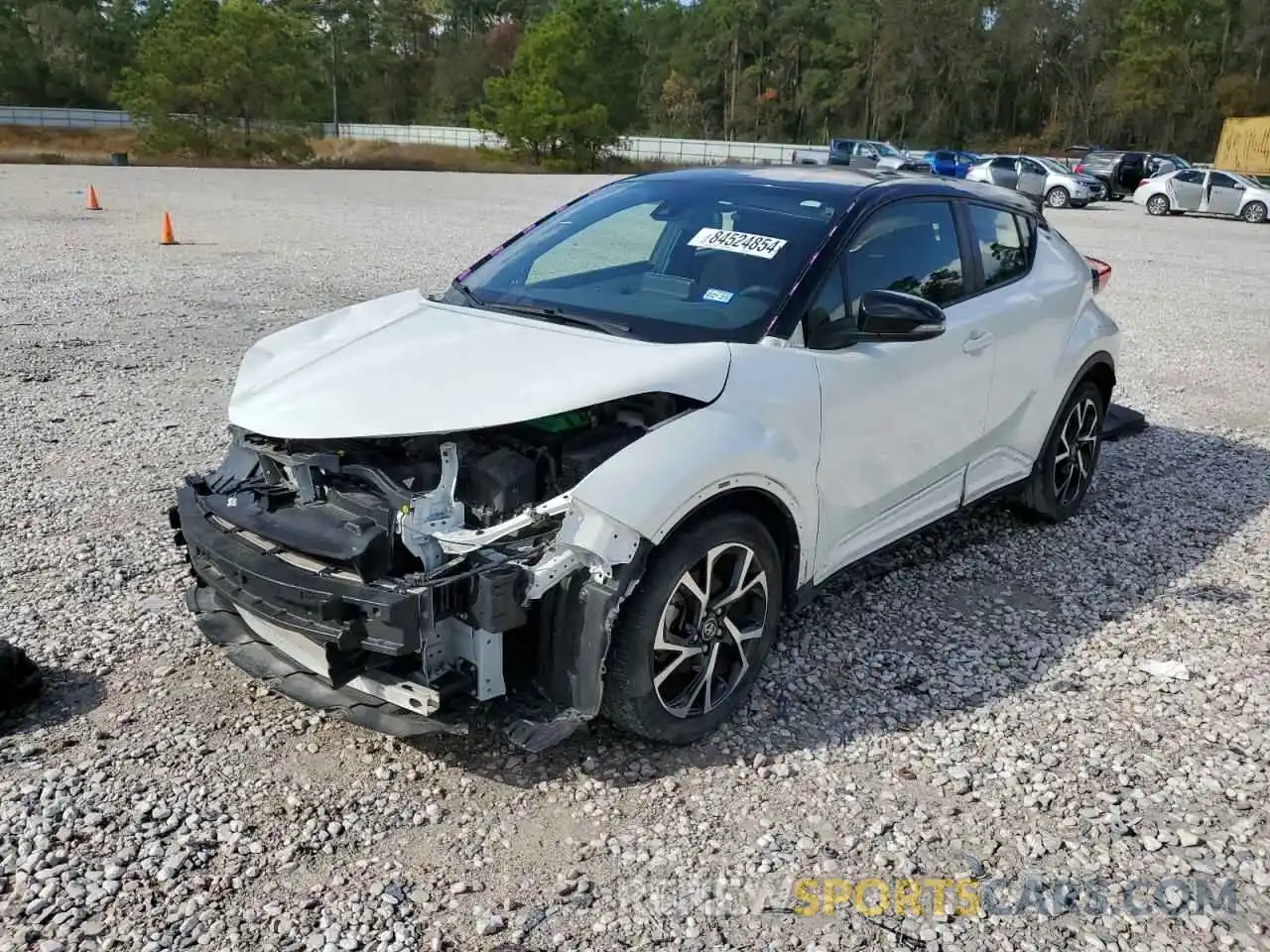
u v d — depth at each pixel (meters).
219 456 6.38
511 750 3.56
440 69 106.88
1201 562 5.41
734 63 102.44
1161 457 7.22
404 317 4.10
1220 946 2.81
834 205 4.27
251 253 15.23
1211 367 10.09
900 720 3.84
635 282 4.12
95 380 8.02
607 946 2.75
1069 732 3.81
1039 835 3.24
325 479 3.37
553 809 3.28
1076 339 5.52
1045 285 5.29
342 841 3.10
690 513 3.33
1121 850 3.19
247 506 3.41
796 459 3.68
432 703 3.07
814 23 100.50
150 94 53.00
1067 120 87.69
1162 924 2.89
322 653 3.28
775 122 100.62
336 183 33.97
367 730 3.65
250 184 31.73
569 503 3.15
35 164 41.97
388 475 3.28
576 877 2.99
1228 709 4.00
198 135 53.12
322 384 3.55
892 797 3.40
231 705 3.78
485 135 63.75
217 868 2.97
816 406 3.77
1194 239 23.62
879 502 4.29
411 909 2.85
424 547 3.11
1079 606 4.85
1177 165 38.59
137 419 7.07
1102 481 6.67
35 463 6.15
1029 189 33.28
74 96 91.81
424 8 116.94
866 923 2.86
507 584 3.05
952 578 5.09
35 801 3.21
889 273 4.29
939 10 90.06
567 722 3.21
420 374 3.50
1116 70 82.50
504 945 2.73
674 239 4.29
